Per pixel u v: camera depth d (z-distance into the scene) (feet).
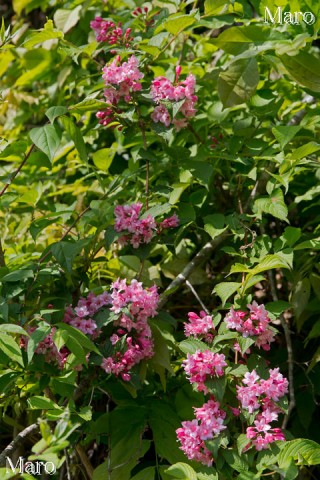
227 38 7.49
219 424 6.18
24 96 10.64
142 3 8.80
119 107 7.55
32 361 6.60
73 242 7.39
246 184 8.20
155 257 8.82
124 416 7.05
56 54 10.43
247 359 6.70
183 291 8.62
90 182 9.60
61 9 9.77
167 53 9.25
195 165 7.48
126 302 6.64
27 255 7.65
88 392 7.20
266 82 8.44
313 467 7.65
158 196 7.60
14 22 11.93
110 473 6.76
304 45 7.11
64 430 6.14
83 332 6.64
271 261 6.44
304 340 7.95
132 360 6.63
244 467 6.07
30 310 6.97
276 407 6.28
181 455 6.77
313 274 7.47
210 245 7.77
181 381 7.53
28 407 7.22
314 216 8.76
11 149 7.32
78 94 9.96
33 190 7.87
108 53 9.78
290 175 7.14
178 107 6.95
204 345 6.55
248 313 6.55
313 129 7.80
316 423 8.02
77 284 7.33
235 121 8.25
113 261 7.96
